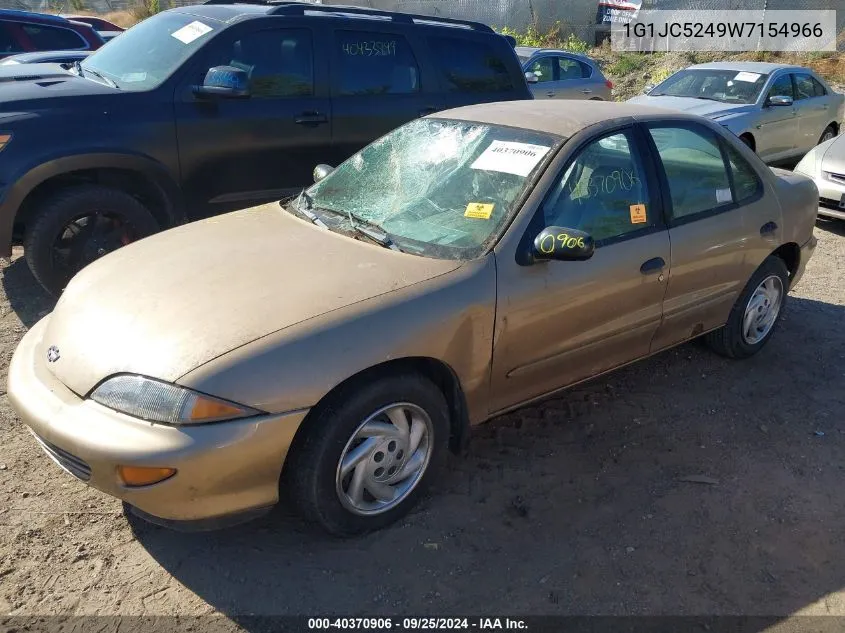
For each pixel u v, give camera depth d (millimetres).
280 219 3699
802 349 4914
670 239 3754
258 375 2535
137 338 2678
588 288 3381
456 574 2822
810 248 4832
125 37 5965
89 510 3102
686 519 3178
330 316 2725
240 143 5375
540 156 3426
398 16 6270
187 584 2732
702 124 4180
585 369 3637
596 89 12750
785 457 3672
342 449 2756
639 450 3678
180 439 2436
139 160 4941
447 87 6406
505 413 3418
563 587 2775
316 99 5680
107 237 5008
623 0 20422
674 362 4645
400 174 3764
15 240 5000
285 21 5551
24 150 4559
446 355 2961
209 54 5238
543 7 20906
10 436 3582
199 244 3371
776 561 2953
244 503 2607
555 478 3424
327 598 2691
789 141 10414
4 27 9062
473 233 3240
